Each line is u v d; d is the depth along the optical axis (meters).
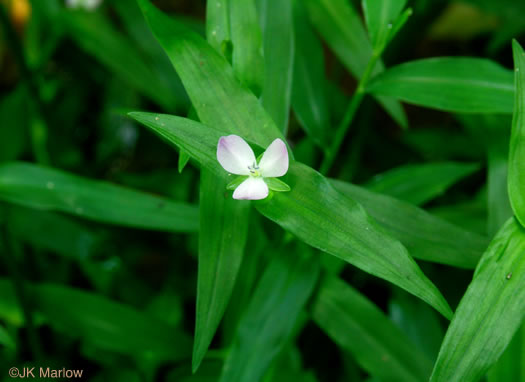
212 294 0.24
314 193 0.24
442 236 0.26
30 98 0.38
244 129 0.24
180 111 0.38
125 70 0.38
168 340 0.31
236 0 0.25
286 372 0.31
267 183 0.23
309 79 0.30
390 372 0.27
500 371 0.26
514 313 0.23
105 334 0.30
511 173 0.23
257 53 0.25
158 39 0.24
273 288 0.27
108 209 0.28
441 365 0.22
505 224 0.23
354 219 0.23
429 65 0.27
